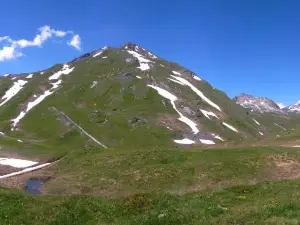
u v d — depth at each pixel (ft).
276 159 165.89
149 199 101.96
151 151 204.54
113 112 592.60
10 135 526.57
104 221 91.04
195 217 85.87
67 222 89.81
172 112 637.71
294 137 267.80
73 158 225.35
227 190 115.14
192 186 149.79
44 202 104.99
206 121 634.84
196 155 186.39
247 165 162.50
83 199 105.50
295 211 81.00
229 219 80.69
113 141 492.13
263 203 92.58
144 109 629.51
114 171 179.32
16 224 87.04
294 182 118.01
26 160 256.73
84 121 540.93
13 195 108.06
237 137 590.55
